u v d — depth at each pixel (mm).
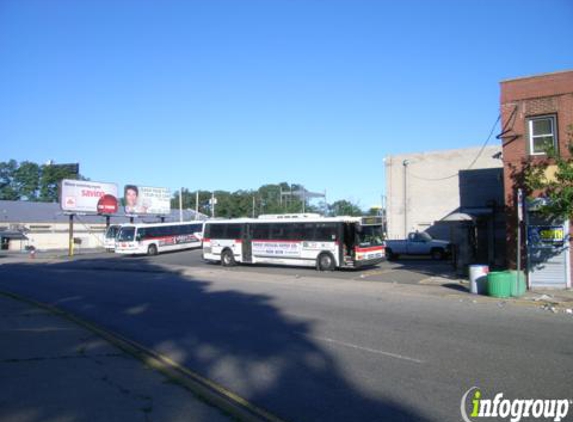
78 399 6219
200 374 7703
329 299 16062
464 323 11516
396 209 46938
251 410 6082
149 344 9844
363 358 8461
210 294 17922
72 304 15641
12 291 19609
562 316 12453
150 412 5789
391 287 18828
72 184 48812
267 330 11094
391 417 5793
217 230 31703
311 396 6590
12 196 99062
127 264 34312
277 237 28672
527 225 17828
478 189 25031
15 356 8445
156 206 59906
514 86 18359
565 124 17469
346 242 25906
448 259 32750
